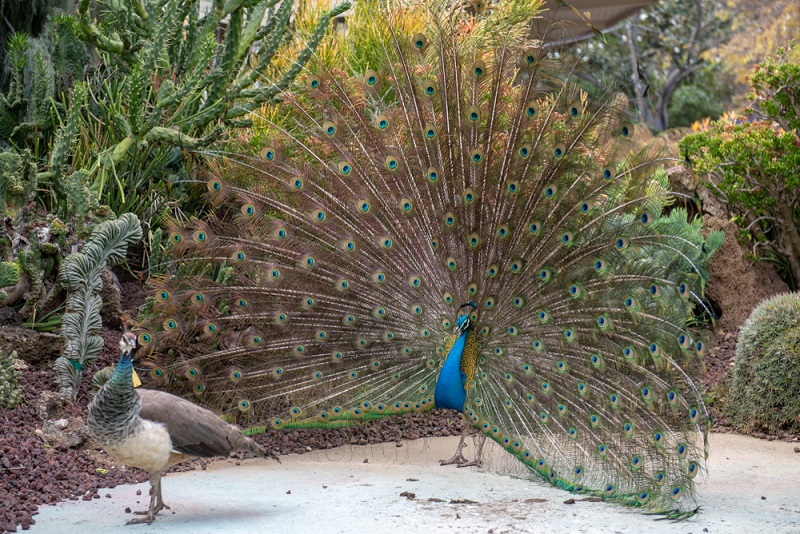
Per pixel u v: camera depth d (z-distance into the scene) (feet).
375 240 23.34
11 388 22.30
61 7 31.76
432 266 23.07
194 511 18.25
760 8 75.20
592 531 17.17
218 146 30.27
